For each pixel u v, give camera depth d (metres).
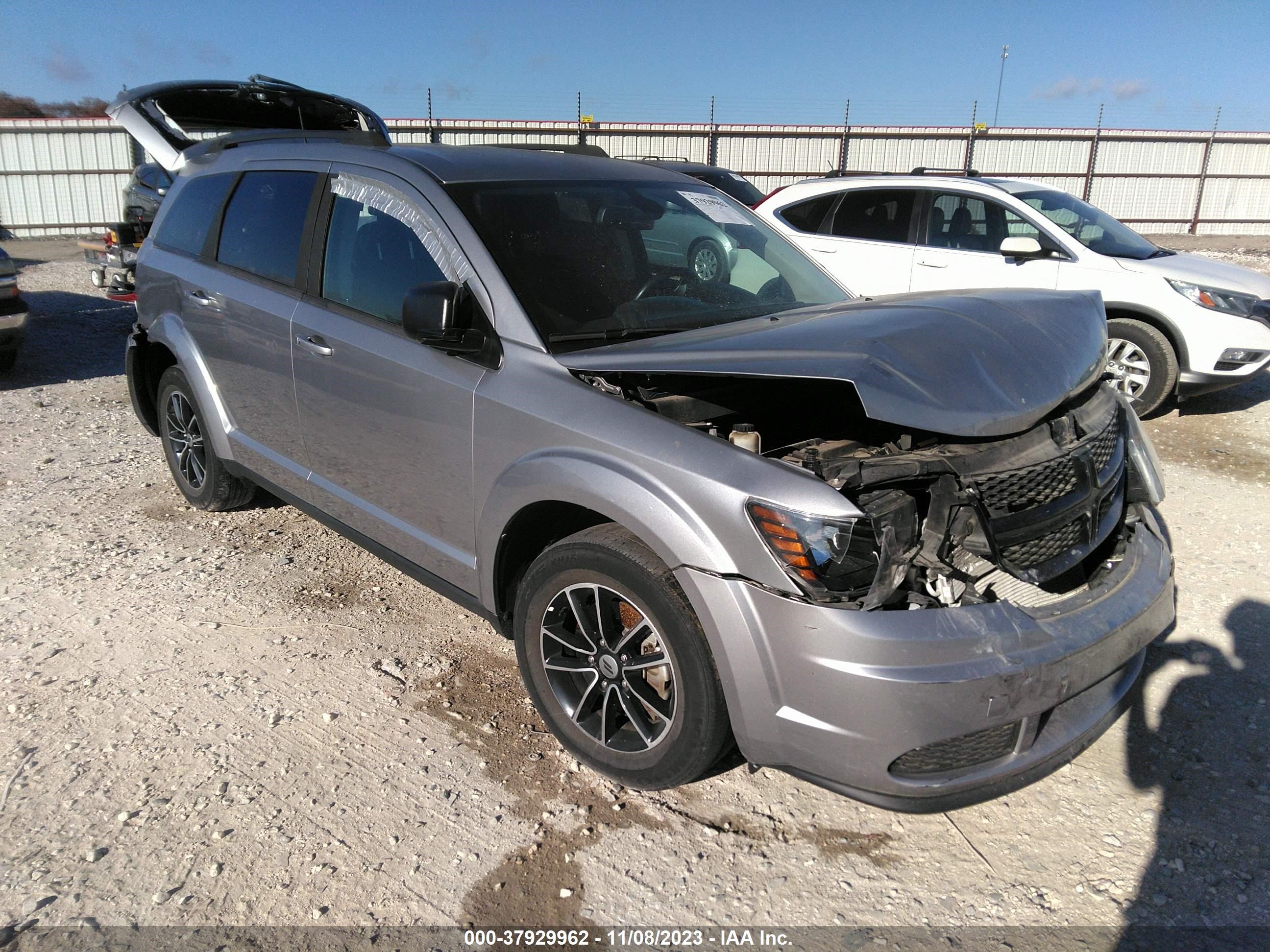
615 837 2.51
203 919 2.20
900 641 2.08
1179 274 6.56
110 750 2.83
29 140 27.52
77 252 22.39
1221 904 2.27
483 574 2.92
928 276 7.48
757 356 2.41
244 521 4.71
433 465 3.03
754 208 10.42
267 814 2.56
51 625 3.60
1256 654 3.42
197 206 4.41
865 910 2.26
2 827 2.49
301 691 3.18
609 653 2.59
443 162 3.29
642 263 3.21
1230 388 7.84
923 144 28.66
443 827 2.53
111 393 7.63
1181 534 4.57
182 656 3.39
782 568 2.15
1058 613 2.29
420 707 3.09
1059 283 6.90
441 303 2.68
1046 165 29.22
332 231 3.49
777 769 2.34
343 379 3.32
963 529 2.28
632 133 27.42
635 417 2.47
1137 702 3.13
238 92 5.42
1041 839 2.51
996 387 2.40
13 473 5.45
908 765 2.18
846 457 2.43
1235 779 2.73
